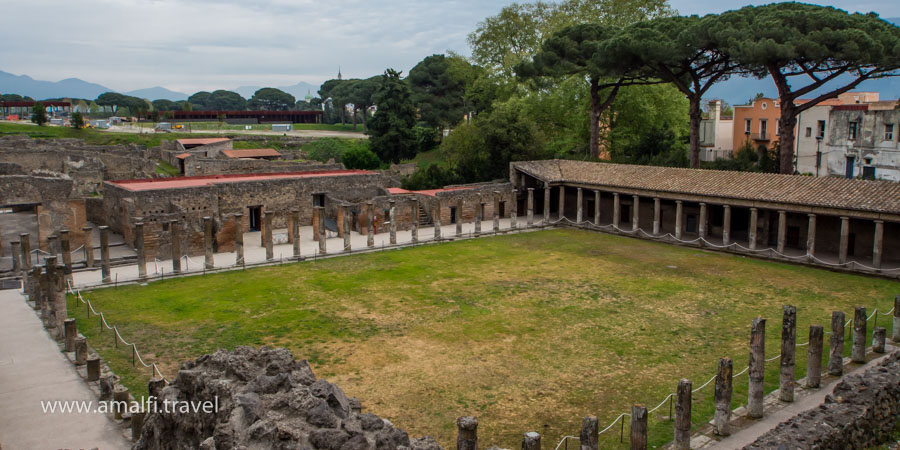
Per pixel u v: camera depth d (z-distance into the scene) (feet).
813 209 170.40
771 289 148.36
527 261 179.42
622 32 232.53
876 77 182.29
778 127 268.62
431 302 137.80
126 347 109.19
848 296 141.79
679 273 164.55
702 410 85.71
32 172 206.18
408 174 338.34
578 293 145.18
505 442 76.48
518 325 122.21
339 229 215.10
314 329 119.44
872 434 68.28
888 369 76.84
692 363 102.68
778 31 182.19
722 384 77.66
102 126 479.41
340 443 41.73
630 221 238.07
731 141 308.81
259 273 164.45
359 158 347.97
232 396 45.42
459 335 116.47
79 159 263.08
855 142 213.66
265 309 132.16
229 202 211.41
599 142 304.50
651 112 285.43
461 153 293.02
